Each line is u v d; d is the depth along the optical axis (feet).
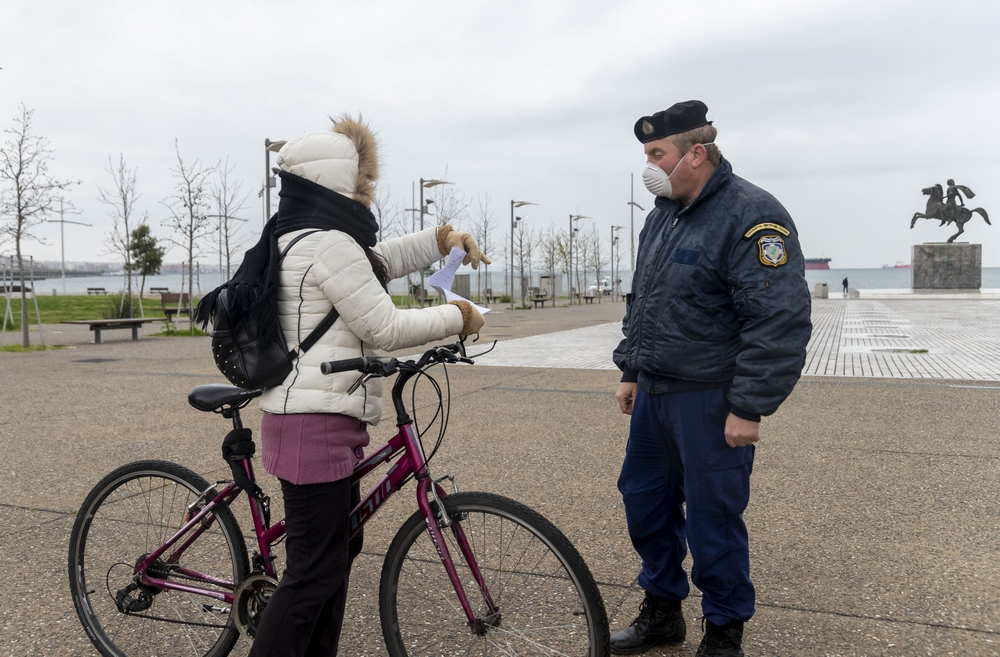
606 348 47.09
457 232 8.79
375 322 7.20
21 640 9.71
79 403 26.73
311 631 7.61
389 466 8.41
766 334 7.81
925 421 22.30
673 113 8.41
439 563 7.73
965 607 10.21
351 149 7.55
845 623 9.80
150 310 98.07
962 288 150.00
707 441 8.43
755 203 8.13
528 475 16.85
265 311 7.20
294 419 7.34
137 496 9.09
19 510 14.83
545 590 7.27
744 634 9.55
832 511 14.19
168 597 8.96
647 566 9.45
